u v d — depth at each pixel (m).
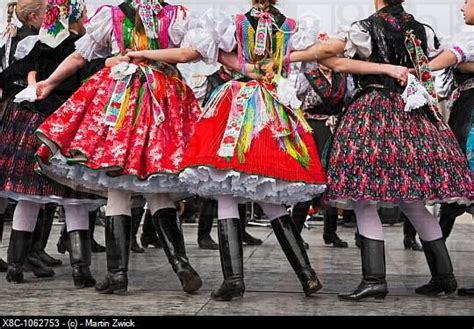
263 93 2.44
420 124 2.46
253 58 2.50
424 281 2.93
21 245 2.94
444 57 2.62
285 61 2.50
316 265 3.47
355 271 3.24
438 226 2.60
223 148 2.30
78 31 3.00
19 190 2.79
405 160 2.38
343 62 2.51
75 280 2.79
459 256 3.58
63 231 3.74
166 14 2.68
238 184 2.31
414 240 3.96
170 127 2.57
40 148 2.60
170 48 2.66
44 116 2.88
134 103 2.56
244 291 2.56
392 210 2.74
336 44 2.50
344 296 2.44
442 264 2.56
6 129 2.90
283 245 2.53
